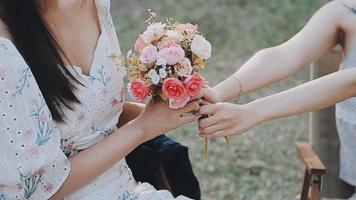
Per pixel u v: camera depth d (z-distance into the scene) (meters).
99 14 2.29
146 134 2.23
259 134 5.38
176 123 2.24
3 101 2.02
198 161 5.00
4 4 2.06
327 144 3.17
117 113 2.33
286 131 5.44
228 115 2.32
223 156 5.07
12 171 2.04
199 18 7.80
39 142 2.06
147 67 2.12
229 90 2.51
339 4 2.70
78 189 2.22
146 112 2.23
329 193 3.20
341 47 2.78
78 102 2.16
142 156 2.47
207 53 2.14
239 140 5.27
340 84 2.44
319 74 3.10
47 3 2.15
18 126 2.04
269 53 2.63
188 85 2.12
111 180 2.29
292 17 7.80
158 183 2.51
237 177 4.82
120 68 2.27
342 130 2.74
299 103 2.41
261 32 7.52
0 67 2.01
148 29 2.17
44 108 2.07
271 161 5.01
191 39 2.15
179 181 2.47
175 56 2.09
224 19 7.78
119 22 7.70
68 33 2.21
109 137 2.21
